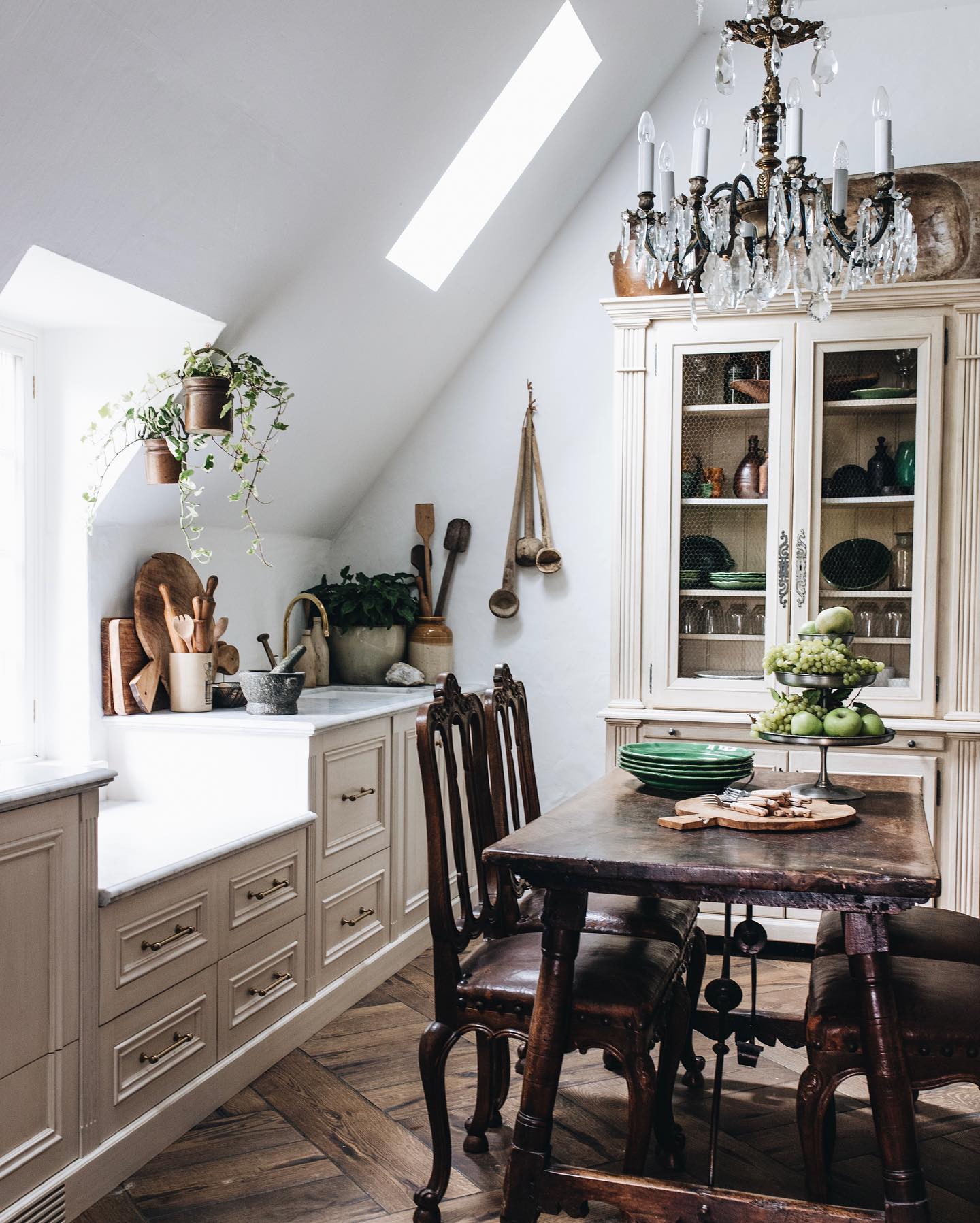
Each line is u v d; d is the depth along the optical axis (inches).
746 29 92.7
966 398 140.7
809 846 79.1
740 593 149.3
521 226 162.1
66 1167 83.3
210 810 123.8
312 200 117.0
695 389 149.8
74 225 95.5
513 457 177.5
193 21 86.8
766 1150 95.7
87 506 124.3
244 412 122.3
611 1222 85.4
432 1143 86.1
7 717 123.0
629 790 104.4
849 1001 78.9
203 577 149.2
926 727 140.0
